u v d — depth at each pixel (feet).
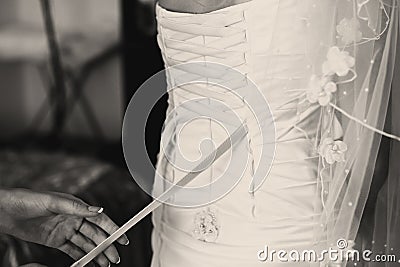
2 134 14.74
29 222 4.89
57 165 10.49
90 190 9.53
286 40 4.20
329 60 4.12
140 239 9.23
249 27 4.27
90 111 14.56
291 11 4.17
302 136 4.32
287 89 4.26
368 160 4.32
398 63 4.39
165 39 4.68
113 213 9.28
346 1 4.14
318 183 4.31
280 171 4.33
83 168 10.27
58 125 14.57
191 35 4.49
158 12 4.72
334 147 4.23
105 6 14.12
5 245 7.80
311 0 4.15
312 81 4.17
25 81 14.61
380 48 4.25
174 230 4.76
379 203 4.63
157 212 5.08
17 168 10.44
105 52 14.25
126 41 13.12
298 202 4.33
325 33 4.16
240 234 4.43
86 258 4.65
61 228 4.87
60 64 14.38
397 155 4.54
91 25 14.23
